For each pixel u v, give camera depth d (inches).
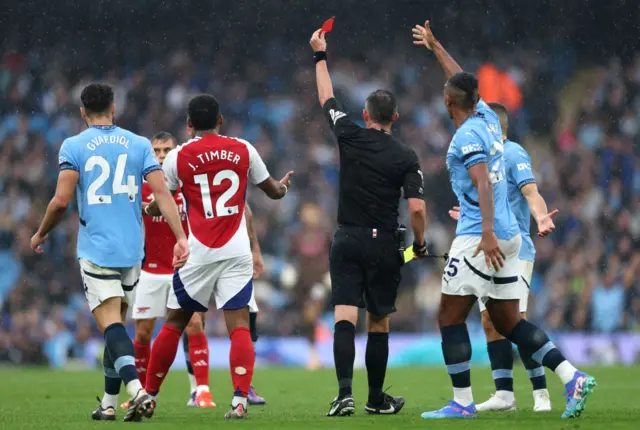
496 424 736.3
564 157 2994.6
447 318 828.0
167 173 867.4
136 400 750.5
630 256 2662.4
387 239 874.8
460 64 3174.2
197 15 3112.7
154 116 3065.9
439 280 2498.8
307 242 2487.7
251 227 1088.2
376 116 889.5
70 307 2464.3
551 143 3061.0
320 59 940.6
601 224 2765.7
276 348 2156.7
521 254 967.0
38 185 2844.5
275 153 3006.9
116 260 786.8
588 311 2458.2
